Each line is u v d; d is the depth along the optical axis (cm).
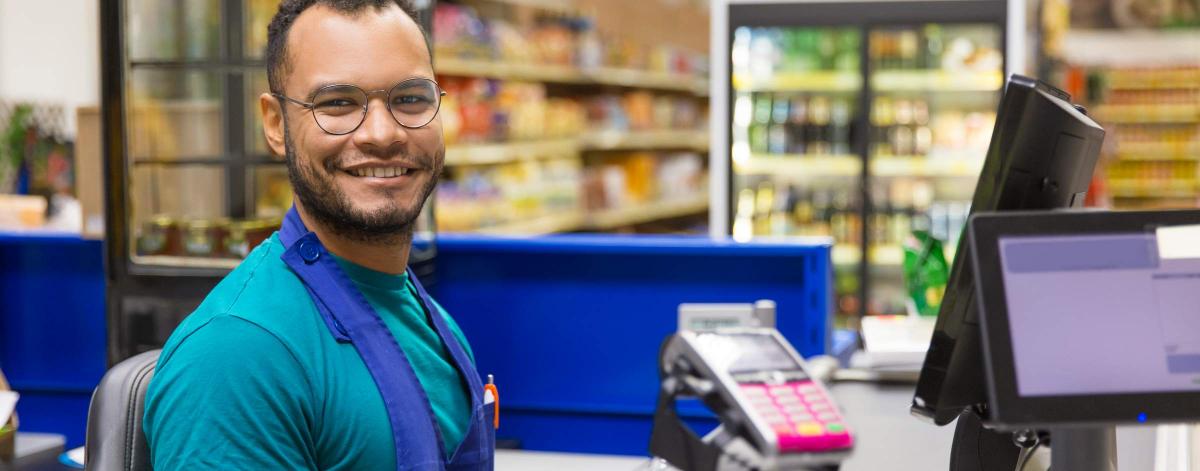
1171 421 118
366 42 157
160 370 152
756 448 107
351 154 156
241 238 336
